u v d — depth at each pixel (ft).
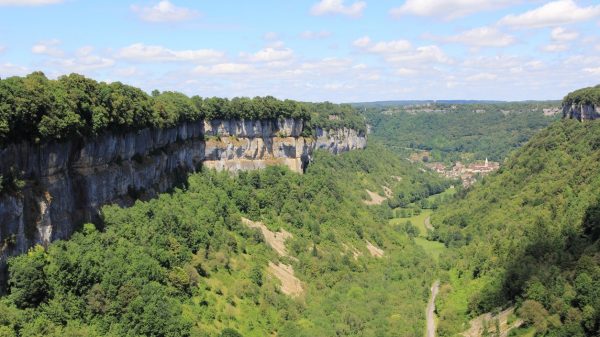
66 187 379.76
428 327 525.34
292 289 539.29
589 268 414.62
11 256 323.16
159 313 365.81
